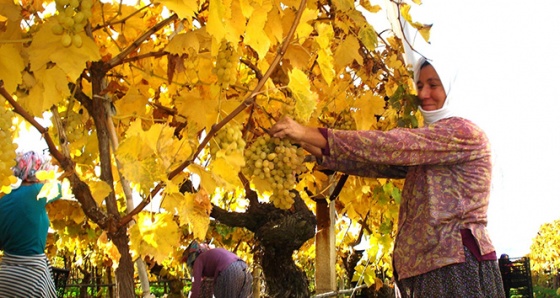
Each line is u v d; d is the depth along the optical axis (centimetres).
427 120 233
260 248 309
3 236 318
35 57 141
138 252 157
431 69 232
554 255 1798
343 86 292
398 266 226
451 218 214
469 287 210
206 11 206
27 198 315
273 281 307
